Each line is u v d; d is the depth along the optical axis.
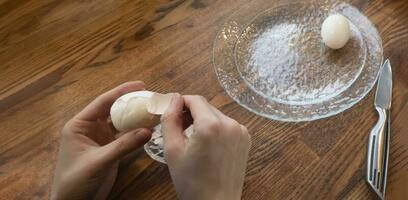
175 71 0.73
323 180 0.61
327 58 0.70
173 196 0.62
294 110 0.67
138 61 0.75
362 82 0.67
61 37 0.79
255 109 0.68
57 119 0.70
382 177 0.59
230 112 0.68
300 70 0.70
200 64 0.73
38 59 0.77
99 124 0.63
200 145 0.49
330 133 0.64
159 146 0.65
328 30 0.69
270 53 0.73
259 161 0.63
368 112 0.65
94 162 0.57
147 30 0.78
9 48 0.79
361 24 0.73
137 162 0.65
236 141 0.51
